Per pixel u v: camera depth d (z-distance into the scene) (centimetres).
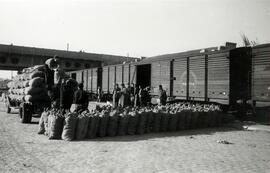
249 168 676
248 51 1588
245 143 1018
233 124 1498
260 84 1502
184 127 1357
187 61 1889
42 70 1480
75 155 759
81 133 1009
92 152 801
